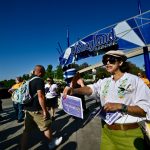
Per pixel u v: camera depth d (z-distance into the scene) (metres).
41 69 4.50
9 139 5.82
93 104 12.21
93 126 6.97
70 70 5.93
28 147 5.11
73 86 2.83
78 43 8.21
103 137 2.57
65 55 9.06
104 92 2.51
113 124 2.40
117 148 2.42
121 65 2.48
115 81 2.46
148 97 2.26
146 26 5.94
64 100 2.93
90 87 2.68
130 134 2.32
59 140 4.90
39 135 5.99
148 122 2.42
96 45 7.41
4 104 15.47
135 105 2.23
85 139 5.61
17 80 9.13
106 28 6.99
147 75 5.98
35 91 4.32
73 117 8.14
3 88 22.12
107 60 2.50
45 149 4.97
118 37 6.61
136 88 2.30
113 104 2.23
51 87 7.99
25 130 4.42
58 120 8.02
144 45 5.99
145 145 2.39
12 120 8.52
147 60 6.00
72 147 5.01
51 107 7.97
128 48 6.36
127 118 2.33
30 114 4.37
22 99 4.38
